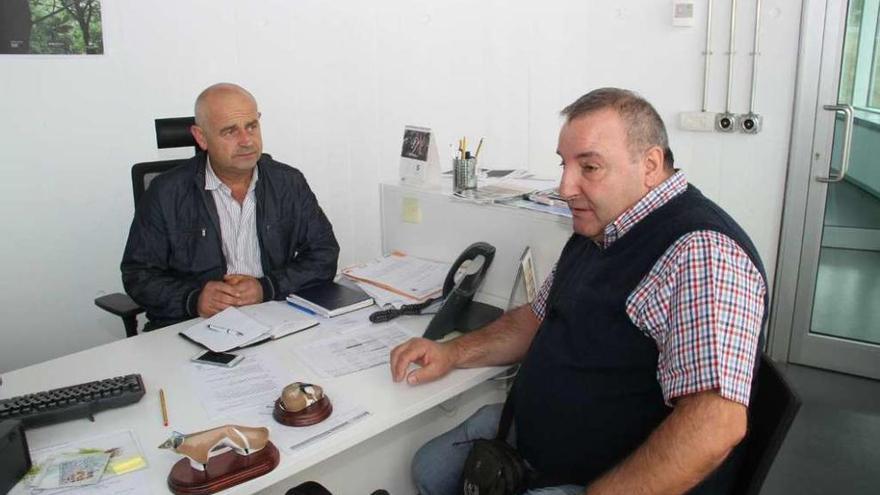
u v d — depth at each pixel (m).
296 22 2.96
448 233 2.06
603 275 1.32
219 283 1.92
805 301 3.06
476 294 1.98
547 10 3.46
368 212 3.43
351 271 2.09
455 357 1.53
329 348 1.62
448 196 2.02
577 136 1.30
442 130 3.51
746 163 3.10
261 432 1.17
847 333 3.03
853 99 2.83
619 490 1.15
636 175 1.29
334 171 3.25
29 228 2.47
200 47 2.71
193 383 1.46
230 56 2.80
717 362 1.09
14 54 2.31
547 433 1.40
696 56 3.12
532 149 3.70
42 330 2.57
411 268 2.07
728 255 1.15
